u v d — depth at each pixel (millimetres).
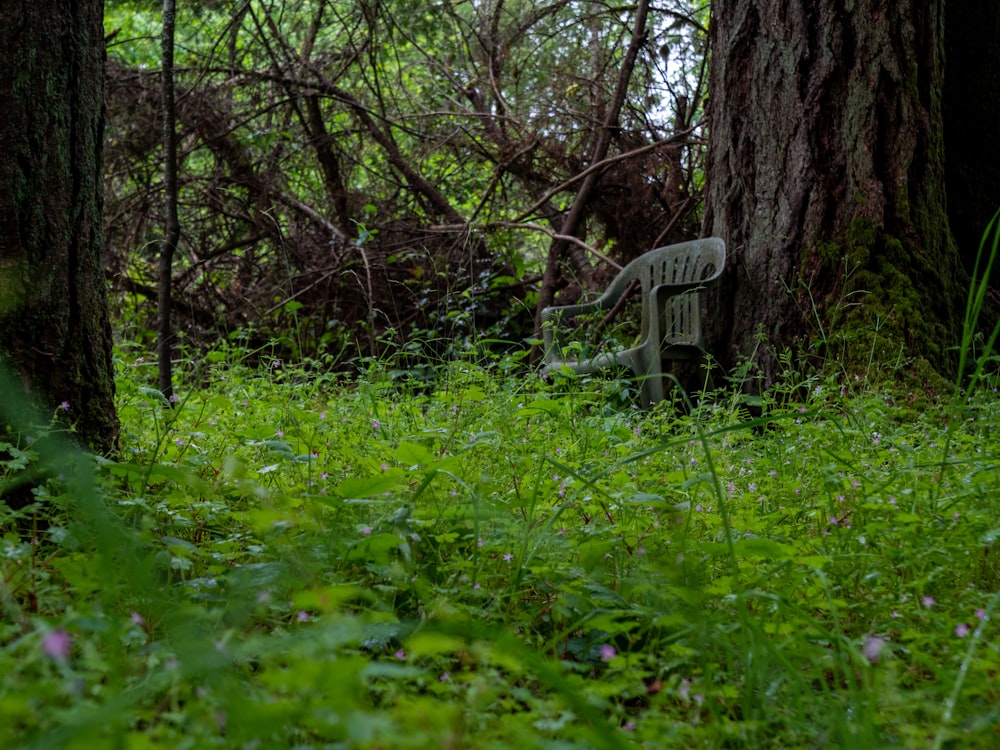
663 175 8391
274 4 9305
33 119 2715
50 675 1401
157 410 3791
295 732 1444
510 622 2029
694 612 1854
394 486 2340
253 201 8648
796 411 4023
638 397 5457
